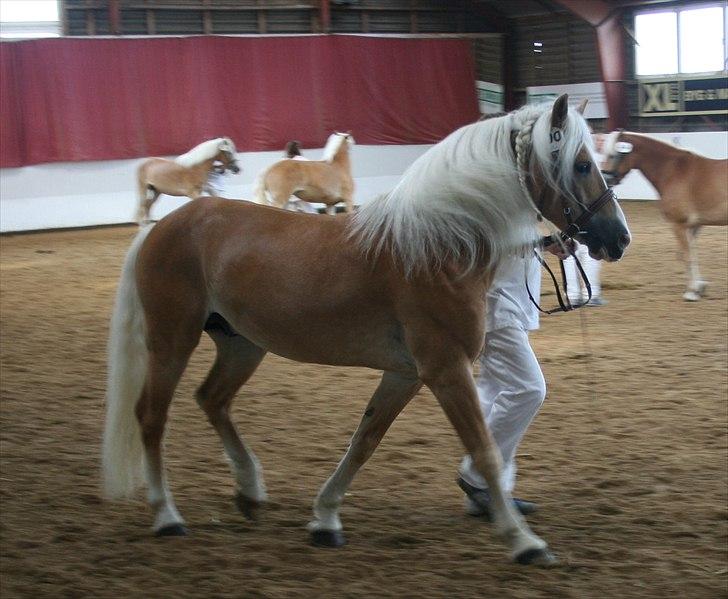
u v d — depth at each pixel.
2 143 20.52
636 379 7.32
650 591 3.67
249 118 23.03
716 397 6.73
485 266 3.91
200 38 22.36
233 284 4.19
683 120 23.39
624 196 22.91
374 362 4.11
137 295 4.45
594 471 5.25
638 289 11.58
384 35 25.05
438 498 4.89
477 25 27.41
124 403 4.44
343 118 24.09
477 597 3.62
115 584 3.77
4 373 8.01
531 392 4.31
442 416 6.47
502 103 27.73
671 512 4.58
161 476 4.38
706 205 10.66
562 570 3.87
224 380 4.59
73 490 5.04
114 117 21.61
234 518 4.64
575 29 25.55
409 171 4.01
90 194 21.48
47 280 13.70
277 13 25.17
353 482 5.15
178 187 18.50
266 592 3.65
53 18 23.22
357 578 3.83
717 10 22.42
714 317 9.74
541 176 3.98
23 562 4.00
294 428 6.25
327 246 4.07
